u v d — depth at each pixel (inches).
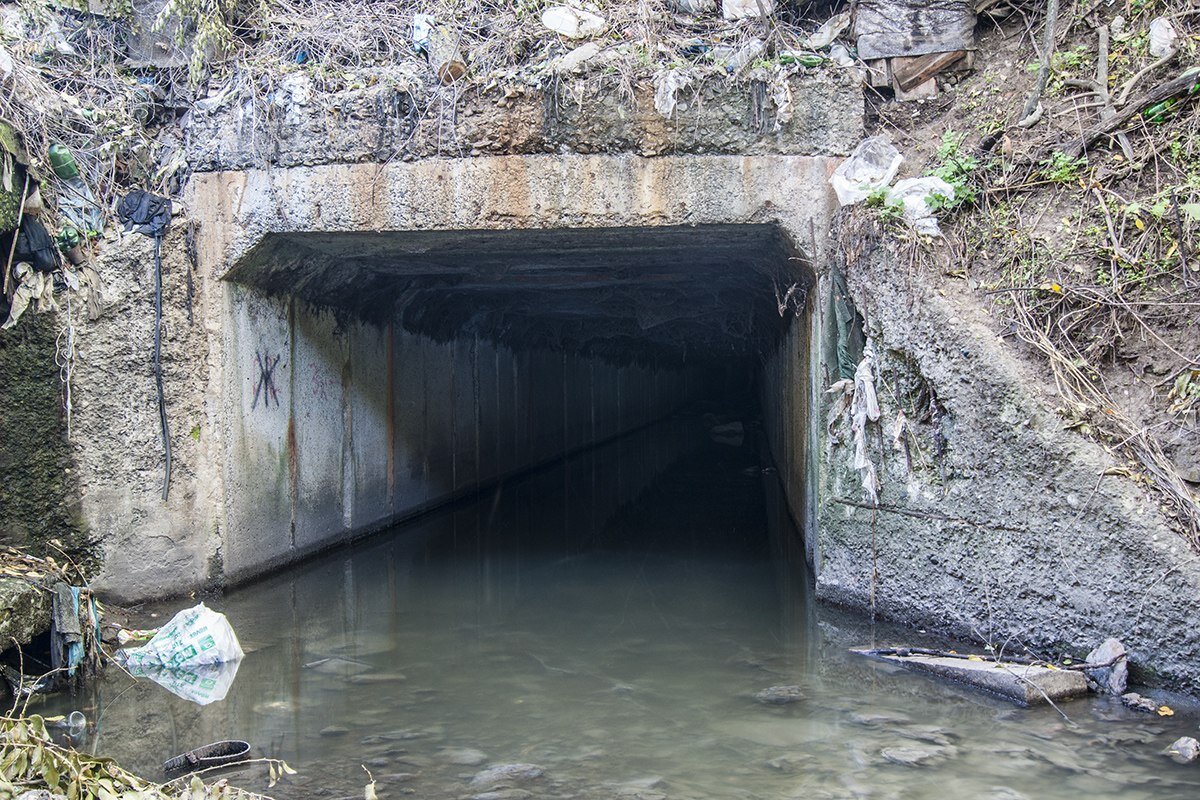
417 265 416.2
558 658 278.1
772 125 312.7
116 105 340.5
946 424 272.8
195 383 344.8
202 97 346.6
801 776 188.2
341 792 185.2
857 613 312.7
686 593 364.2
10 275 311.6
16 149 306.8
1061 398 248.8
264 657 283.4
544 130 316.2
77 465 331.3
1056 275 268.7
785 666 265.4
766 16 331.6
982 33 338.3
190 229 342.6
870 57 332.2
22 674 247.3
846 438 313.7
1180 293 253.0
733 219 317.1
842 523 319.6
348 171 329.7
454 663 274.5
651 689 246.7
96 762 175.8
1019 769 189.0
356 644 296.4
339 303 434.9
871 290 298.4
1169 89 276.2
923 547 283.3
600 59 314.7
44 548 324.5
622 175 316.8
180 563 345.7
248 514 366.6
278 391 386.9
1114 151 282.0
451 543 471.2
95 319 331.3
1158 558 223.5
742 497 639.8
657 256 394.0
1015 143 297.3
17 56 331.0
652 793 181.2
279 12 359.6
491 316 611.5
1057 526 243.0
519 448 700.7
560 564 422.9
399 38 347.9
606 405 944.3
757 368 1095.0
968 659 253.8
